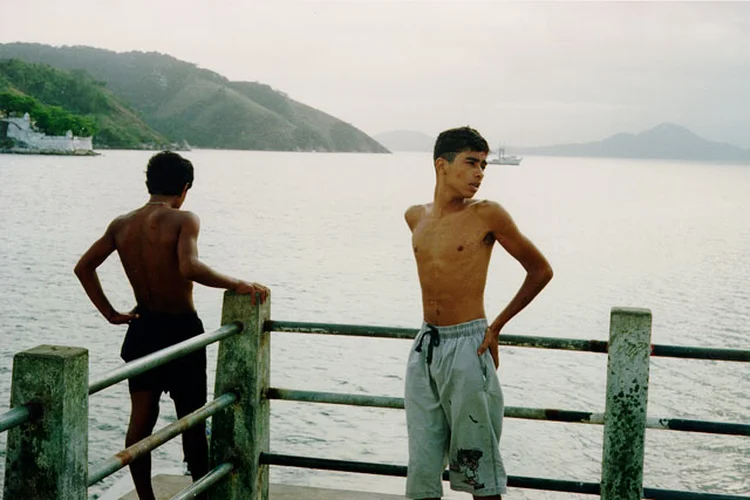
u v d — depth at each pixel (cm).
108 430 1357
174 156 380
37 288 2772
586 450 1384
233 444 353
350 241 4738
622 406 310
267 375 359
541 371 1859
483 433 299
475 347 299
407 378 315
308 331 348
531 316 2620
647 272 3766
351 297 2875
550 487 326
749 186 17912
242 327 346
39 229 4800
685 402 1688
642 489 314
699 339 2395
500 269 3531
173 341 365
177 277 365
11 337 2059
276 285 3098
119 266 3259
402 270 3578
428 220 313
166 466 1202
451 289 301
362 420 1470
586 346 313
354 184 12850
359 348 1995
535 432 1464
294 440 1366
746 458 1366
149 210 369
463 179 303
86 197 7600
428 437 308
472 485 300
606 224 6638
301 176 15288
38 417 226
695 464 1337
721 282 3494
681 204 10069
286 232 5153
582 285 3303
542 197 10894
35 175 10844
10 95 19212
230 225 5528
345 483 1178
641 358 306
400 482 1187
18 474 229
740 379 1862
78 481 235
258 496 358
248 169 17650
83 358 233
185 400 371
